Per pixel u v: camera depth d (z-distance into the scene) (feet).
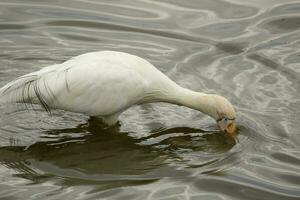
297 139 44.80
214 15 60.85
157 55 55.06
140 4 62.39
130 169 40.91
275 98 49.78
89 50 55.01
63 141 43.68
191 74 52.85
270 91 50.72
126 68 44.32
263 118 47.16
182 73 52.85
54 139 43.78
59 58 53.47
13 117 45.80
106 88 43.78
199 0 63.41
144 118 46.91
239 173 40.91
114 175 40.22
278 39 57.93
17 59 52.85
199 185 39.47
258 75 52.95
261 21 60.18
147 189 38.70
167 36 57.67
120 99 44.29
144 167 41.27
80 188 38.47
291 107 48.57
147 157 42.42
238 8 62.13
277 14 61.21
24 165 40.81
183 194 38.45
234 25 59.57
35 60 52.95
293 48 56.80
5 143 43.01
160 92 45.57
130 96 44.57
